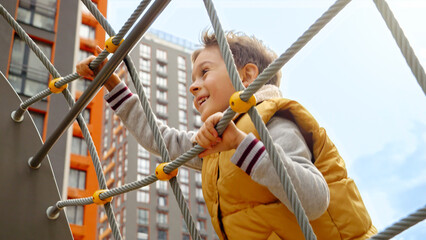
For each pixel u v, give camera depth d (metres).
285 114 1.00
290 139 0.93
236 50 1.24
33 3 9.16
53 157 7.89
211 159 1.04
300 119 0.97
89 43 12.64
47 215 1.15
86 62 1.04
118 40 0.90
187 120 30.97
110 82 1.25
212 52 1.20
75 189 11.52
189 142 1.25
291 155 0.90
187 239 27.59
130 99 1.24
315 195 0.82
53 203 1.17
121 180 28.77
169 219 27.50
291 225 0.87
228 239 0.96
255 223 0.90
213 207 0.99
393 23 0.49
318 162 0.96
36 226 1.13
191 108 31.55
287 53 0.56
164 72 31.72
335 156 0.98
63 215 1.17
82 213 11.45
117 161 29.84
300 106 0.97
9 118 1.20
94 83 0.94
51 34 9.08
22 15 8.95
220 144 0.78
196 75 1.21
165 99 30.67
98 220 29.42
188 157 0.74
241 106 0.62
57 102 8.55
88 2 0.97
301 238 0.87
